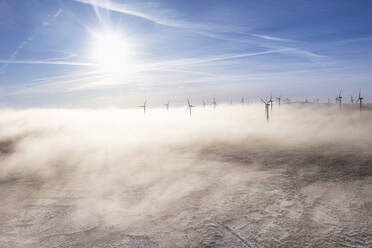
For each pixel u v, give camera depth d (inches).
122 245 542.6
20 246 549.0
